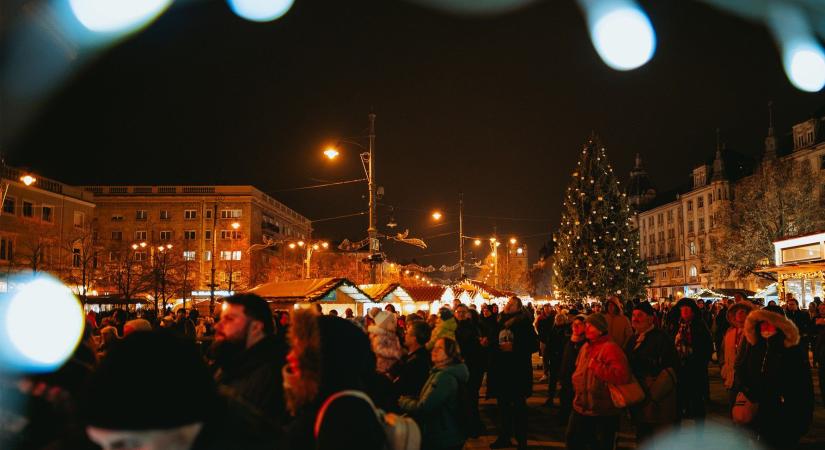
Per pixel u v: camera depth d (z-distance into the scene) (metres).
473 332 10.80
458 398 5.98
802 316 19.47
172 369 1.70
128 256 51.16
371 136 22.08
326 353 3.00
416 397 6.70
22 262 41.09
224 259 75.12
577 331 8.11
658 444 7.64
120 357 1.69
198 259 75.25
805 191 49.56
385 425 3.26
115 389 1.63
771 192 50.28
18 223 44.38
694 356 10.11
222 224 75.88
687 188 98.50
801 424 6.84
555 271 48.56
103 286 48.25
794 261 29.11
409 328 7.29
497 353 9.98
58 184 50.59
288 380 3.18
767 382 6.90
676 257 98.56
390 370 6.82
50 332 3.09
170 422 1.66
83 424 1.68
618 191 47.19
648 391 7.66
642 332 7.93
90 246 47.41
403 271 70.12
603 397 6.77
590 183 46.88
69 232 50.47
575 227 46.75
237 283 72.44
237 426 1.93
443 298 28.30
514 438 10.72
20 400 2.97
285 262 73.62
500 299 33.34
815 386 16.94
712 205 87.44
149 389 1.64
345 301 19.69
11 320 3.01
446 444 5.89
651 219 109.44
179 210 76.44
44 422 2.96
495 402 15.20
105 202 76.12
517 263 111.69
